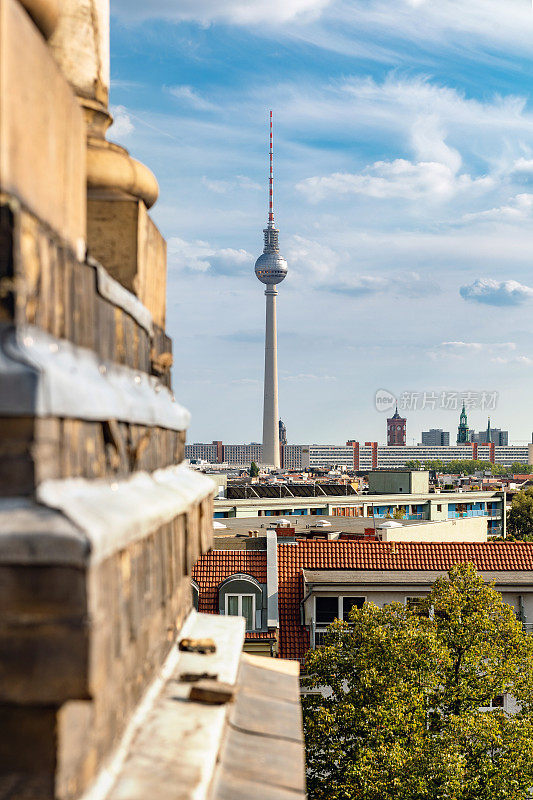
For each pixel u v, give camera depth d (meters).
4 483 2.15
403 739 19.45
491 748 19.08
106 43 4.06
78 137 2.92
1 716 2.18
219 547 35.47
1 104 2.04
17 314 2.18
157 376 4.20
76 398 2.44
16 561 2.05
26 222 2.27
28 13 2.86
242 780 3.34
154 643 3.51
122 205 3.67
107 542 2.23
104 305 3.14
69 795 2.29
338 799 19.62
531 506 104.44
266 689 4.74
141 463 3.54
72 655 2.06
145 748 2.93
